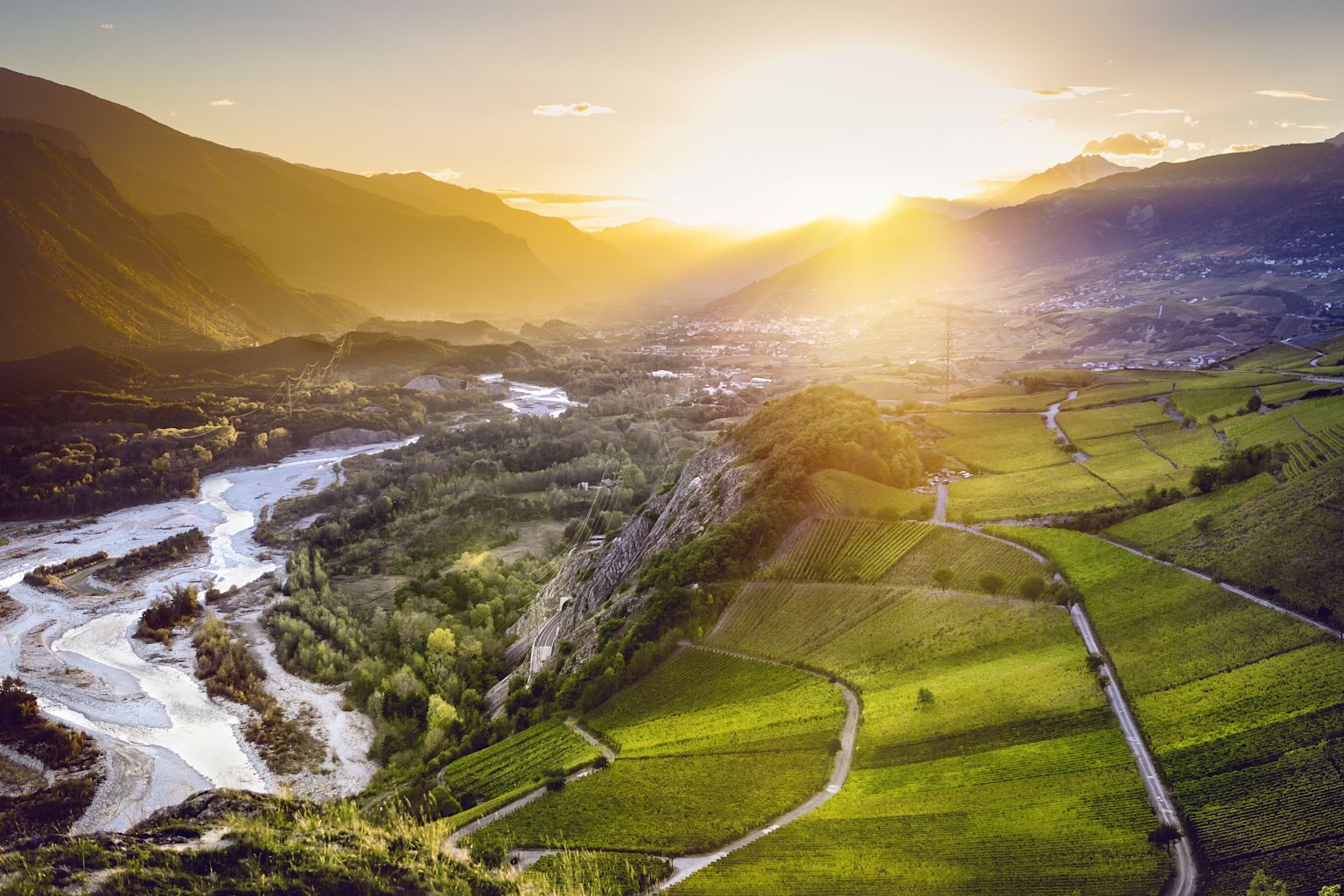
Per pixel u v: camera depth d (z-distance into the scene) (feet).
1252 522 470.80
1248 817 285.43
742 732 398.42
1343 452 527.40
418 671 590.14
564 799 361.92
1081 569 475.31
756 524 565.12
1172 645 390.83
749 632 494.18
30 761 497.87
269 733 537.65
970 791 323.78
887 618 476.95
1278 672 350.23
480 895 217.97
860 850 296.71
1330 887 248.93
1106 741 338.95
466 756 456.04
